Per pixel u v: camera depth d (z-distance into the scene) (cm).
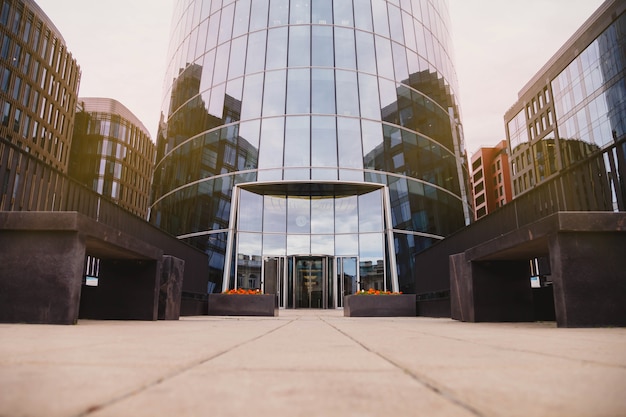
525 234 758
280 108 2609
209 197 2578
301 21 2791
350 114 2612
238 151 2586
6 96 5522
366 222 2519
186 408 155
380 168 2550
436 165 2784
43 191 849
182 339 464
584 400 169
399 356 321
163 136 3142
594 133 6091
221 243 2444
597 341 437
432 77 3047
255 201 2553
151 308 945
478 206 12406
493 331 631
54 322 681
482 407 158
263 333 601
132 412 148
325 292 2461
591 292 659
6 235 697
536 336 511
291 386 199
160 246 1333
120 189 9150
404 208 2527
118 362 271
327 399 172
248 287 2408
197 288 1666
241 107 2669
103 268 962
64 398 167
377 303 1712
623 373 235
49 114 6538
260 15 2847
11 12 5597
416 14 3112
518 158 8625
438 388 195
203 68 2942
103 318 945
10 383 195
